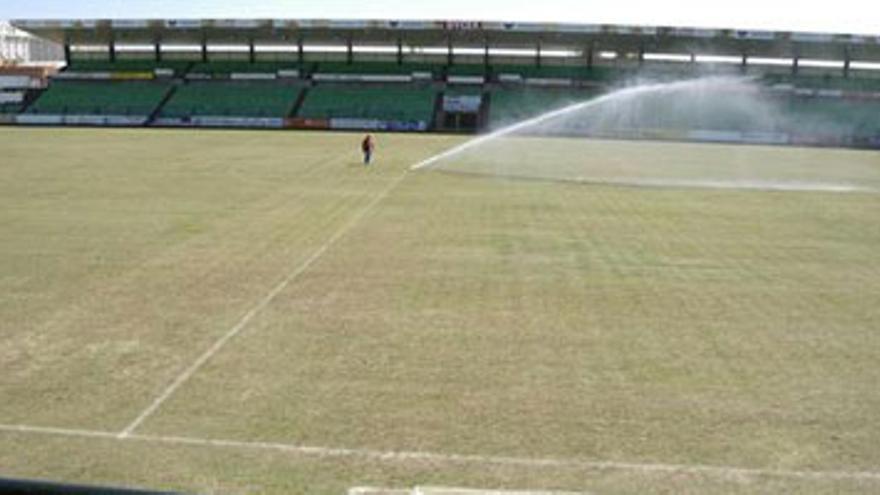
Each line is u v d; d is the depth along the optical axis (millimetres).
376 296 11203
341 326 9750
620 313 10570
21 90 68625
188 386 7652
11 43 100625
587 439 6609
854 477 6008
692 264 13727
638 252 14648
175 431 6621
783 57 65312
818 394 7762
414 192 22500
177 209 18812
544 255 14211
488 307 10750
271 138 47719
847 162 39188
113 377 7871
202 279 12008
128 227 16359
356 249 14414
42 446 6297
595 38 61938
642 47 65250
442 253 14211
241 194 21531
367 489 5566
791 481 5922
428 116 63594
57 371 8023
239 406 7180
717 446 6520
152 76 69875
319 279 12125
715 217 19141
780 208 21062
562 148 44344
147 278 12016
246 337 9234
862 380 8188
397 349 8914
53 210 18469
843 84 64625
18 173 26266
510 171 29359
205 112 63875
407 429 6742
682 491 5738
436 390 7684
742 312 10734
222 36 67375
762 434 6785
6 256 13477
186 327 9586
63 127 57656
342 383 7820
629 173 29750
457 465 6086
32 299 10773
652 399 7551
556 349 9031
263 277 12180
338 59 72125
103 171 27172
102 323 9703
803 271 13359
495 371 8258
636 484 5840
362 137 50344
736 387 7918
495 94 66875
